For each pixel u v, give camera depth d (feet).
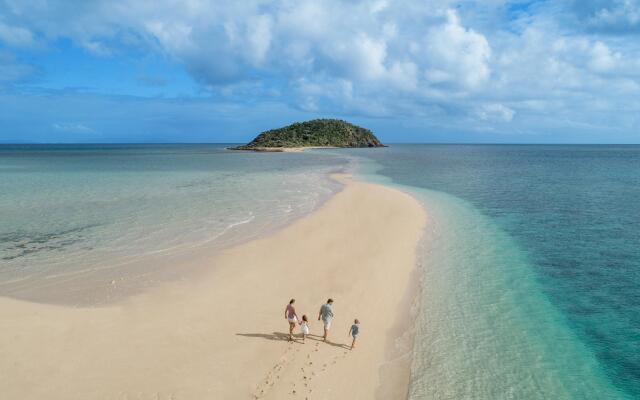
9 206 109.81
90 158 363.35
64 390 35.04
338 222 94.43
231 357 41.09
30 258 68.23
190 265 65.82
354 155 422.00
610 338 46.26
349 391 37.40
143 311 49.80
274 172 213.66
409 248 77.77
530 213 110.01
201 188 146.92
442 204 122.93
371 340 45.88
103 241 77.92
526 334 47.14
